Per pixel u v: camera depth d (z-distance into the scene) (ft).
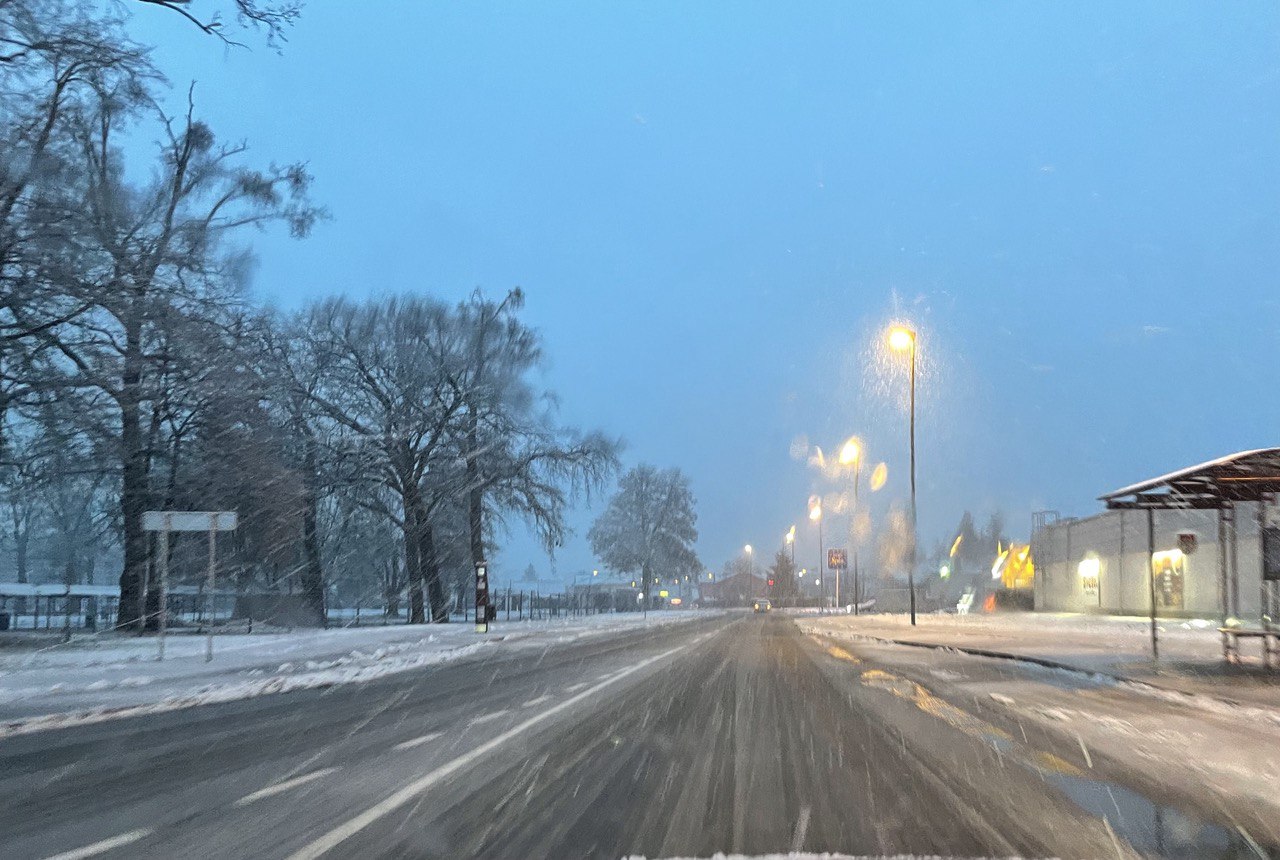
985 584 243.19
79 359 96.99
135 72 86.22
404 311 153.07
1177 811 25.13
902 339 138.82
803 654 86.17
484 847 21.44
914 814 24.71
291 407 138.00
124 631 112.78
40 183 84.48
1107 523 155.22
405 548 170.40
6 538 141.49
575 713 44.34
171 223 107.76
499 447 156.76
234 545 130.52
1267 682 52.24
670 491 344.08
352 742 36.22
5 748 35.68
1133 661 65.05
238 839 22.17
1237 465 52.42
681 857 20.71
